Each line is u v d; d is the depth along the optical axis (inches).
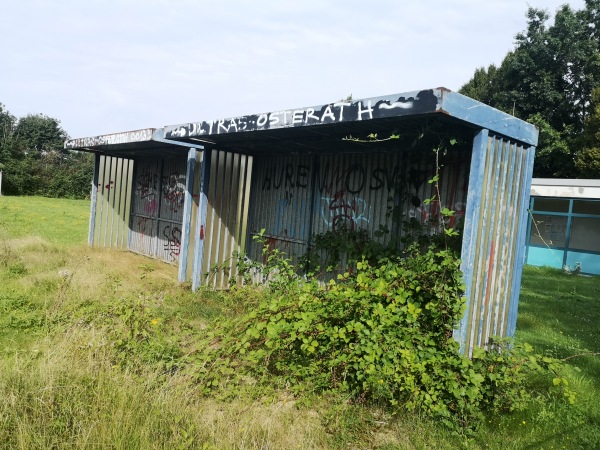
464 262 161.3
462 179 208.1
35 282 268.2
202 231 305.7
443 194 214.8
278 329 165.2
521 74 1120.8
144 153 431.2
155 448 112.9
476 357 158.6
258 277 321.7
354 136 216.4
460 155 208.8
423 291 173.9
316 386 154.5
